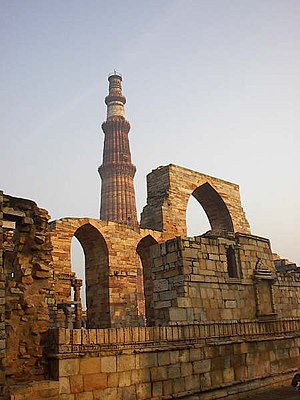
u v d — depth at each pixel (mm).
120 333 13219
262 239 20422
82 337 12320
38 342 12234
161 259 17016
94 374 12211
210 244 17609
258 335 17984
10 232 21391
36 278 12914
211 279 17062
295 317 20547
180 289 16047
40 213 13508
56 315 21141
